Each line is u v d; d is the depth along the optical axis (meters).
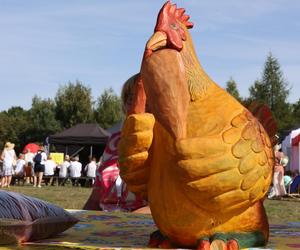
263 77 48.00
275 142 3.35
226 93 3.06
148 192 3.03
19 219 3.17
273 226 4.78
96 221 4.72
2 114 52.84
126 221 4.75
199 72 2.99
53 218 3.47
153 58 2.83
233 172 2.73
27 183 19.36
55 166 19.80
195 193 2.75
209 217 2.83
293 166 19.41
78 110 46.00
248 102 3.43
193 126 2.84
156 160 2.95
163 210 2.92
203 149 2.71
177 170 2.76
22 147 49.72
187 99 2.87
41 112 48.56
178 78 2.82
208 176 2.71
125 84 3.42
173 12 3.03
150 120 2.91
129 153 2.95
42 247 3.09
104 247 2.96
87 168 18.59
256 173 2.80
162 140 2.88
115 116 44.94
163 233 3.02
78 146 24.17
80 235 3.73
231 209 2.81
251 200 2.85
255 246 2.99
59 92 47.22
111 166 6.34
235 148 2.75
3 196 3.31
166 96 2.78
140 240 3.46
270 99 47.53
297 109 51.00
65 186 18.38
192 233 2.87
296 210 9.09
